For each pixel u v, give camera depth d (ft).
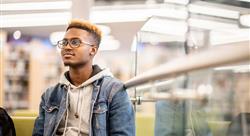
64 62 5.74
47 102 5.97
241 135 2.28
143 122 5.79
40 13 18.37
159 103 4.33
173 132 3.90
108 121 5.60
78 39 5.71
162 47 4.73
